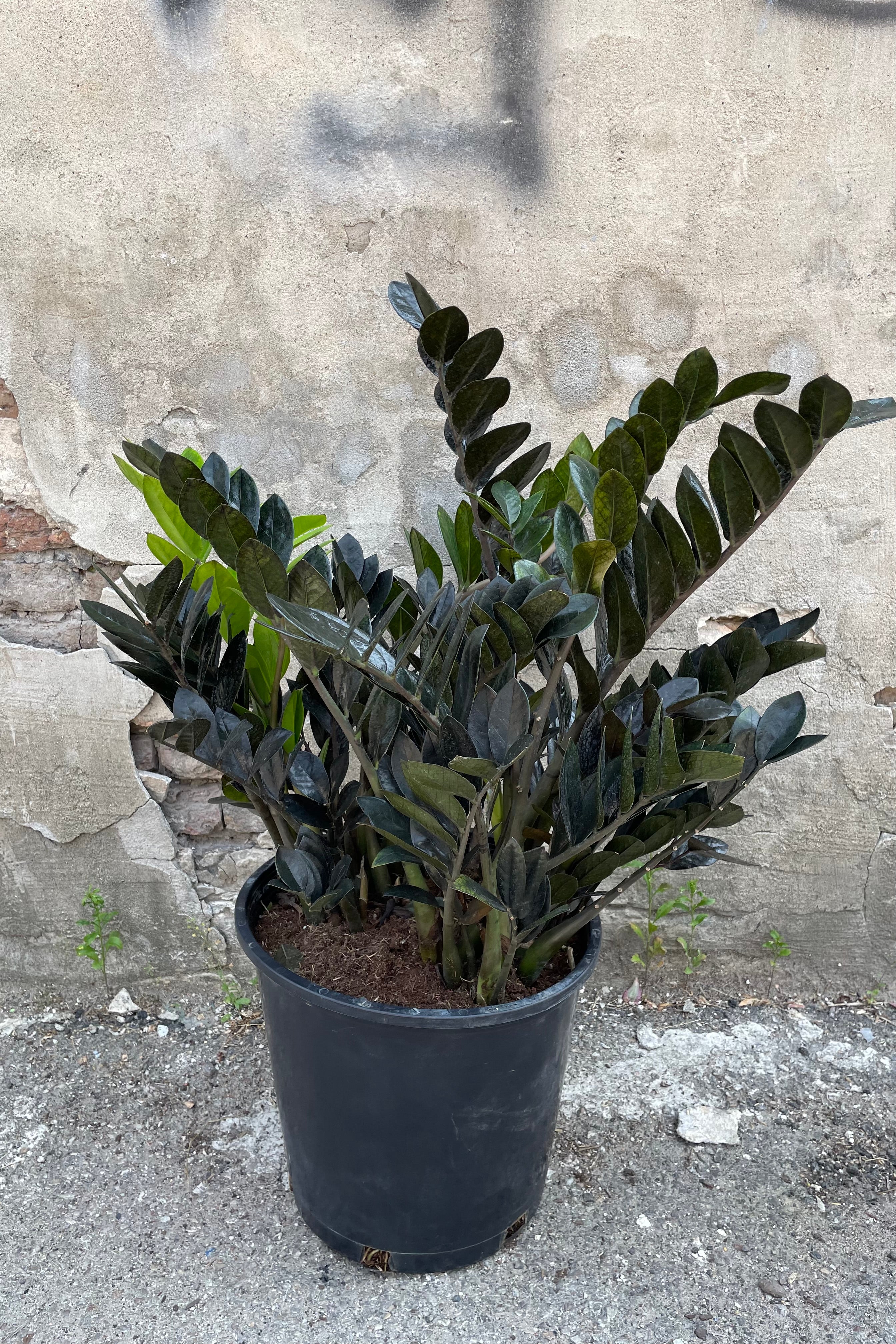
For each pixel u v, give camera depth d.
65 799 1.94
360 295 1.70
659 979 2.09
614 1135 1.73
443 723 1.12
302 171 1.65
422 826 1.17
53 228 1.67
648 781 1.11
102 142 1.63
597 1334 1.37
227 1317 1.38
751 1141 1.72
